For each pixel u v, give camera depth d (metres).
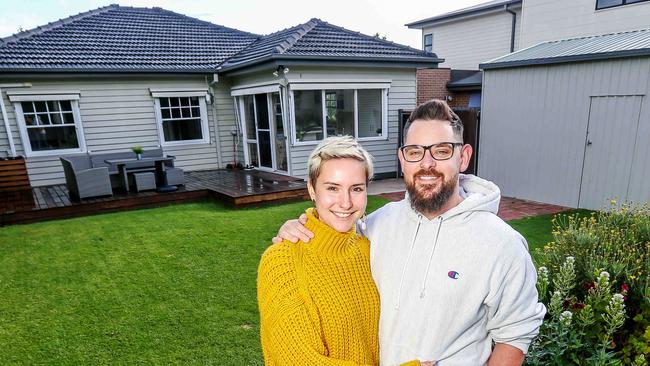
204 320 3.02
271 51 8.03
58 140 8.55
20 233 5.22
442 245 1.24
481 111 7.84
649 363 1.85
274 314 1.16
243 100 9.81
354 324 1.23
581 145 6.35
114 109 8.89
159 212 6.34
